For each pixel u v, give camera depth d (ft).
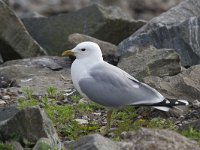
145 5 111.65
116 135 39.88
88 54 42.83
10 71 56.49
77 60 43.06
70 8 110.42
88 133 41.57
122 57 57.31
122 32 68.64
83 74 42.29
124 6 106.93
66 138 40.68
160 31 60.59
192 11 65.26
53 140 37.06
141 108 45.52
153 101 40.81
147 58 52.60
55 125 42.45
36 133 36.86
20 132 37.01
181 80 48.78
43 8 110.22
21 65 57.77
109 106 41.39
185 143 34.86
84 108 46.44
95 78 41.75
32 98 48.21
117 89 41.34
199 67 50.88
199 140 37.17
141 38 60.39
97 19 68.13
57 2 112.88
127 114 45.37
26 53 64.03
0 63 62.28
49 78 55.01
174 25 60.49
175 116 44.14
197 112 44.09
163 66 52.08
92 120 44.50
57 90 51.67
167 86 48.44
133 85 41.65
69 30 68.85
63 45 68.44
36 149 34.99
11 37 63.57
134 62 52.54
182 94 47.80
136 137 35.55
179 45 59.82
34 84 53.42
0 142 36.91
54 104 47.39
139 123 42.29
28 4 111.65
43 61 59.21
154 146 34.42
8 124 37.09
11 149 35.68
